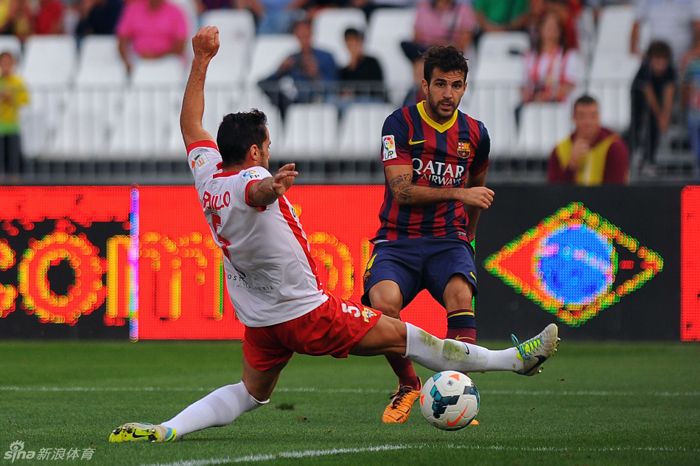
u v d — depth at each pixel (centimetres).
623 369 3009
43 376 2845
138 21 5259
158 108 4644
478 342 3597
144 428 1579
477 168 2003
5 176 4241
